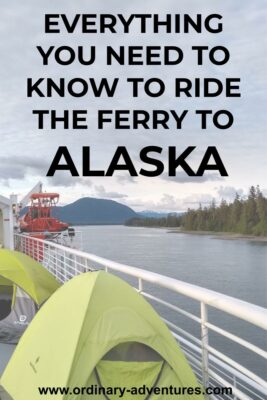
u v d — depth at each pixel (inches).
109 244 4067.4
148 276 159.3
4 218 646.5
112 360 123.0
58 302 143.2
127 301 131.6
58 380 119.9
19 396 134.3
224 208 5620.1
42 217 880.3
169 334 130.0
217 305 112.0
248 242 4008.4
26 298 239.8
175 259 2480.3
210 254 2834.6
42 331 140.7
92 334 123.3
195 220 6668.3
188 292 127.7
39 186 913.5
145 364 123.7
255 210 4877.0
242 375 109.3
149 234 6870.1
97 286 131.9
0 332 226.8
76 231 777.6
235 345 625.0
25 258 259.0
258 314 94.6
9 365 150.5
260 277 1663.4
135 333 123.9
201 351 127.9
